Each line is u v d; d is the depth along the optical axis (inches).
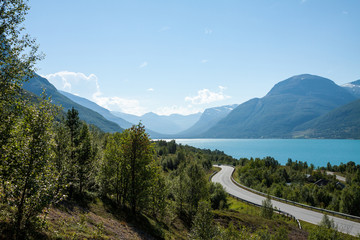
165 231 1166.3
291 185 4534.9
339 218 1934.1
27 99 484.7
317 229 1011.3
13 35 502.9
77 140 1229.1
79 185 1173.1
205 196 1706.4
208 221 801.6
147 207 1289.4
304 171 6820.9
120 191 1238.9
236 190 3474.4
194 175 1731.1
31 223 462.3
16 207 457.4
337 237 970.7
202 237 790.5
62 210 772.0
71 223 673.0
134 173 1160.8
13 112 460.8
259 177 4970.5
